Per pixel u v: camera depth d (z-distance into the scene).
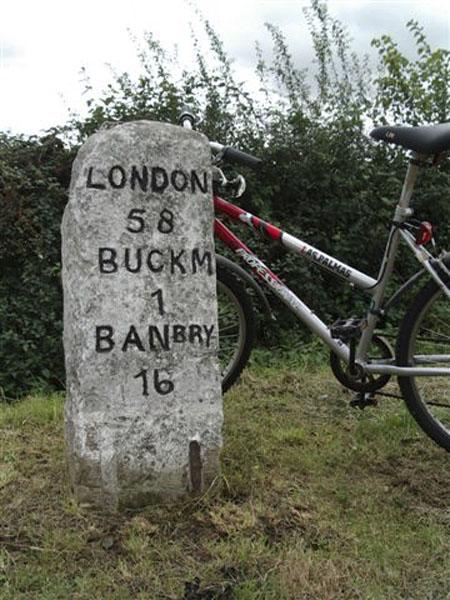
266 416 3.72
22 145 5.95
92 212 2.53
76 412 2.55
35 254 5.66
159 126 2.61
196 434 2.67
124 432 2.57
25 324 5.33
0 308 5.36
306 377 4.62
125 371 2.57
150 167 2.60
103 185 2.54
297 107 6.48
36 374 5.23
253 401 3.98
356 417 3.73
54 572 2.28
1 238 5.62
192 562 2.34
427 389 4.03
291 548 2.41
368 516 2.69
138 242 2.58
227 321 3.87
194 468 2.66
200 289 2.68
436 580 2.33
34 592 2.19
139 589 2.21
